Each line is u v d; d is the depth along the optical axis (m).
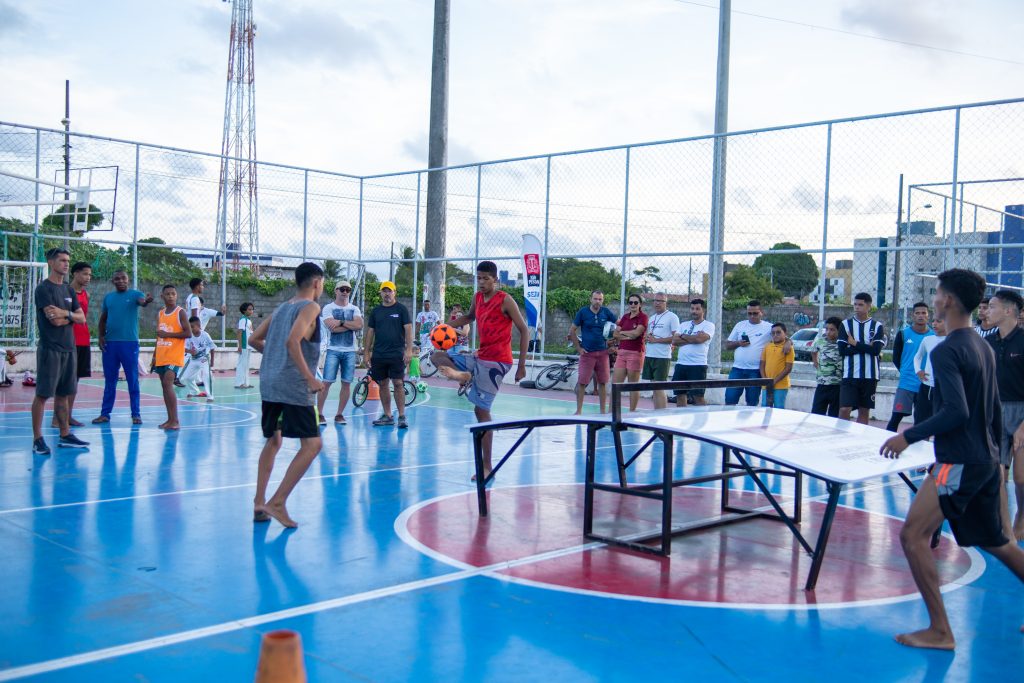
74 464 7.92
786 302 18.28
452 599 4.50
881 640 4.09
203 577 4.75
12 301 17.25
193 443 9.37
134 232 16.78
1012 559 4.16
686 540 5.93
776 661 3.79
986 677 3.67
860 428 6.39
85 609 4.20
